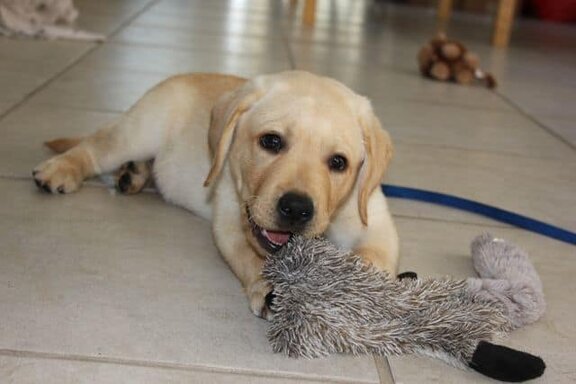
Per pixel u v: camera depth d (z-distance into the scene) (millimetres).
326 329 695
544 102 1769
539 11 3719
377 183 825
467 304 729
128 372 653
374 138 818
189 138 951
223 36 2189
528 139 1407
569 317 801
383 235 846
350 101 821
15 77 1405
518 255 837
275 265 716
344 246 850
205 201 921
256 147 782
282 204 730
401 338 707
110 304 736
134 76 1525
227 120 814
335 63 1976
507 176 1189
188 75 1003
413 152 1256
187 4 2875
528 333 767
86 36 1857
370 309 709
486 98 1748
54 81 1411
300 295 700
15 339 674
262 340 712
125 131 967
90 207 924
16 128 1129
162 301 752
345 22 2912
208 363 675
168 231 893
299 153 761
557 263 913
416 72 1984
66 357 661
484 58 2344
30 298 729
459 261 896
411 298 721
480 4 3867
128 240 857
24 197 923
